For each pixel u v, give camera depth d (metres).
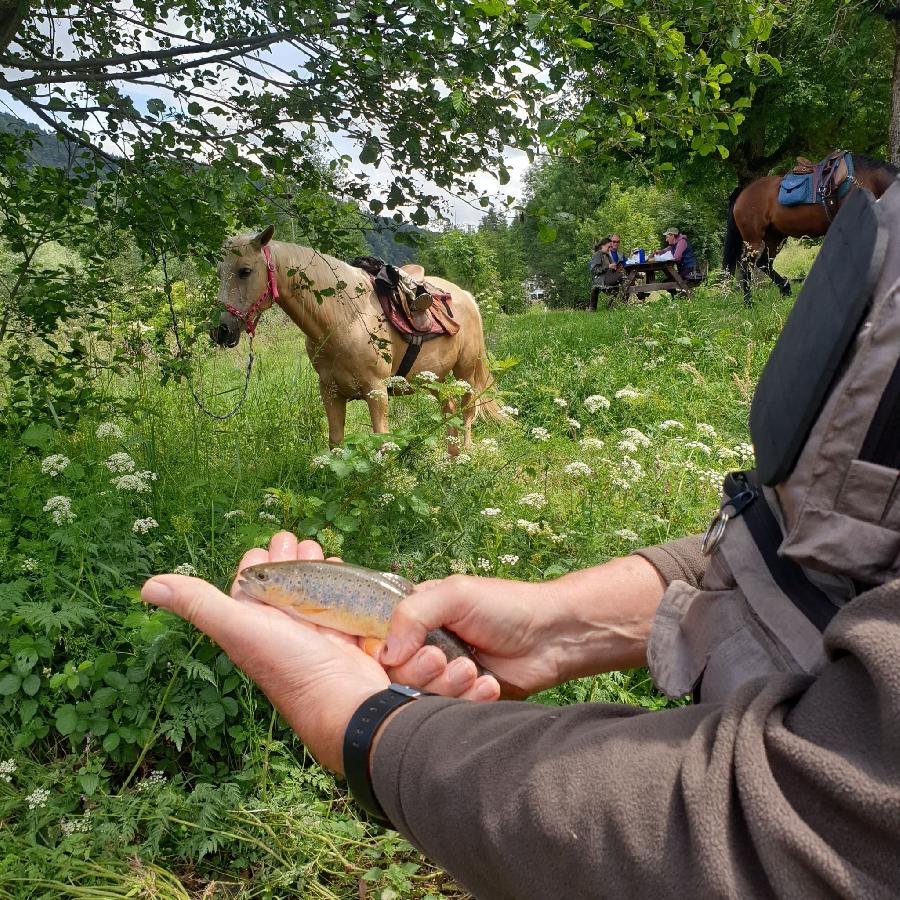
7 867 2.31
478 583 1.42
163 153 3.72
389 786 0.90
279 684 1.10
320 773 2.75
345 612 1.30
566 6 3.50
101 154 3.95
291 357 9.21
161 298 4.85
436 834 0.85
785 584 0.95
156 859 2.52
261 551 1.58
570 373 8.89
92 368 5.04
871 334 0.76
